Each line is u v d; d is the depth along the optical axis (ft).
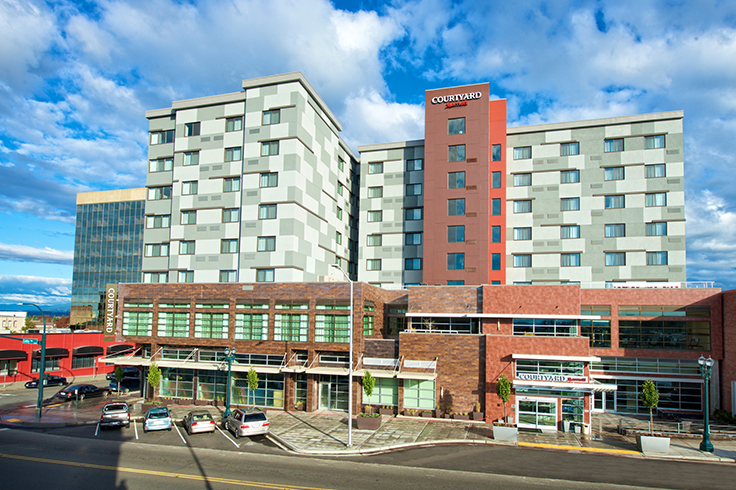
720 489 63.62
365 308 122.31
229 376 108.37
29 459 74.90
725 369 116.16
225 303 128.98
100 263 312.50
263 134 157.07
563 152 166.09
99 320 302.45
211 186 162.30
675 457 80.18
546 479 66.18
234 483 62.13
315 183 168.35
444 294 124.26
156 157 172.24
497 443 87.61
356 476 65.98
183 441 88.28
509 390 99.40
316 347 119.75
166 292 133.69
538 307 115.85
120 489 59.88
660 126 158.40
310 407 117.60
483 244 155.22
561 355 105.60
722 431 96.73
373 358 118.01
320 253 170.91
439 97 165.07
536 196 166.71
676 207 154.71
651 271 154.20
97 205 320.09
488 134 159.12
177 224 164.55
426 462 74.43
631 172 159.53
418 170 180.04
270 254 151.12
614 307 127.03
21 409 126.31
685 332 122.21
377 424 97.86
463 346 112.27
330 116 184.24
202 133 165.68
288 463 72.95
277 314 124.26
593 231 160.56
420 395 114.01
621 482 65.67
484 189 157.17
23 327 267.39
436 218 160.66
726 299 116.47
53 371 192.54
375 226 181.88
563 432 99.81
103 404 133.28
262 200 154.10
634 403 123.13
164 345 132.98
